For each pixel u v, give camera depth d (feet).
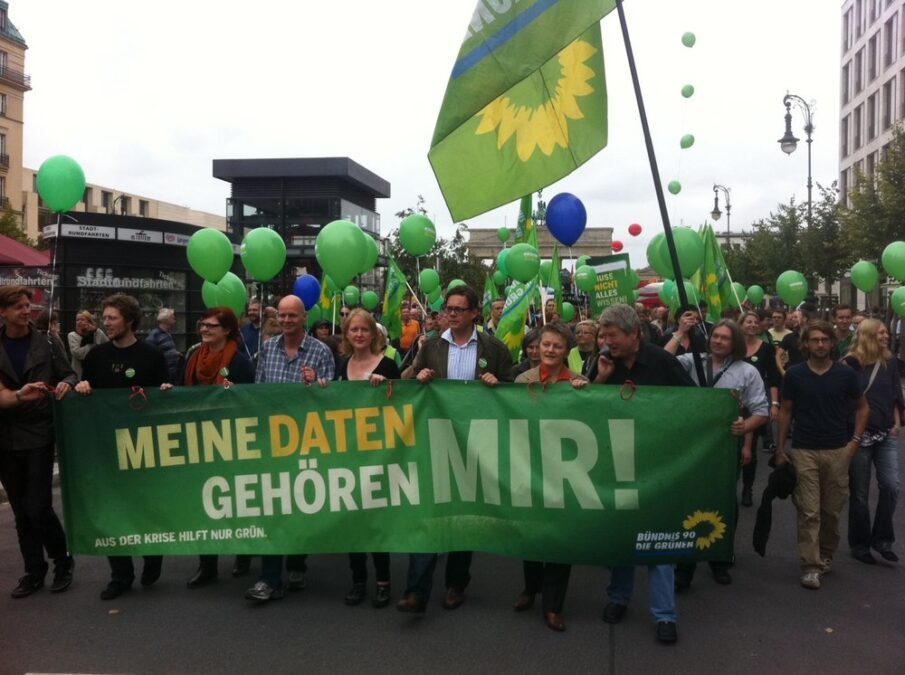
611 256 41.63
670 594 14.70
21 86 192.85
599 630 15.11
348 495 16.11
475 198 16.53
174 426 16.55
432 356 17.52
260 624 15.34
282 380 17.72
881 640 14.67
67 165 22.33
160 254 46.29
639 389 14.85
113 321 17.01
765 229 116.78
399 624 15.35
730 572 18.85
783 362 33.99
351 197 98.43
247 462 16.39
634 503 14.87
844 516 24.23
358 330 17.31
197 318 48.78
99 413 16.71
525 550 15.20
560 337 15.67
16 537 21.79
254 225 94.12
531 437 15.25
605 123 16.67
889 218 79.97
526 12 16.44
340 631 14.99
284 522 16.30
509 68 16.44
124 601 16.66
